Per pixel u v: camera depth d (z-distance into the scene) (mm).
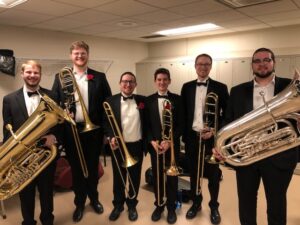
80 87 2516
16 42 4266
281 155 1841
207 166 2621
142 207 3012
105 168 4266
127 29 4602
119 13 3395
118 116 2506
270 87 1904
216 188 2631
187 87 2633
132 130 2547
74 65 2525
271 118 1618
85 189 2771
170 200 2668
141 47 6547
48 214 2410
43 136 2057
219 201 3113
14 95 2217
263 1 2957
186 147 2676
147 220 2738
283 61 4477
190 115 2584
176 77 5738
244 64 4863
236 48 5301
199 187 2703
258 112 1650
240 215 2080
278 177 1874
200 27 4562
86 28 4477
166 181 2656
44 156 2078
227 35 5371
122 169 2646
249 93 1968
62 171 3408
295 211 2867
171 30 4805
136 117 2559
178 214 2834
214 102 2459
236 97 2031
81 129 2500
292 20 4059
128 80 2486
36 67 2166
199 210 2887
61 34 4855
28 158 2016
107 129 2570
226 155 1860
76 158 2611
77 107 2484
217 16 3656
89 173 2734
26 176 2051
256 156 1775
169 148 2506
